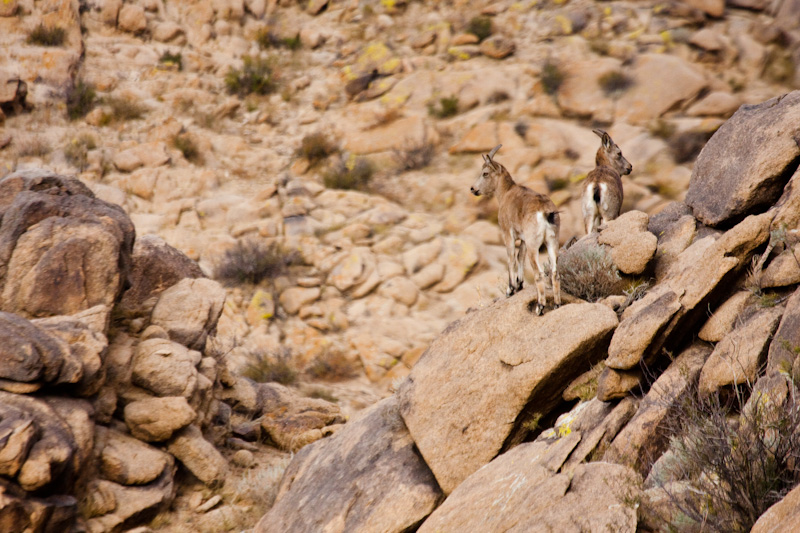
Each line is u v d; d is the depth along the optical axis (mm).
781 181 7059
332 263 21609
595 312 6312
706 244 7203
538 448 5637
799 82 25188
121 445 9703
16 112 26750
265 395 14602
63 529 7844
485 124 26094
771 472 3877
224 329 19109
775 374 4461
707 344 5652
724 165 7918
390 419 7379
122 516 8789
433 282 20984
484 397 6480
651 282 7305
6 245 10617
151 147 25766
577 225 22500
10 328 8719
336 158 27297
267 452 12547
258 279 21188
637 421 5059
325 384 17891
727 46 26766
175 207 23594
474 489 5574
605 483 4398
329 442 8266
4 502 7246
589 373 6383
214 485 10312
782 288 5457
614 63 26781
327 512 6816
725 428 4180
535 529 4312
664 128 24391
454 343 7047
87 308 10602
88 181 24328
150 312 12375
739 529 3730
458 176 25172
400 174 26109
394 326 19578
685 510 3891
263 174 26656
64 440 8156
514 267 7766
